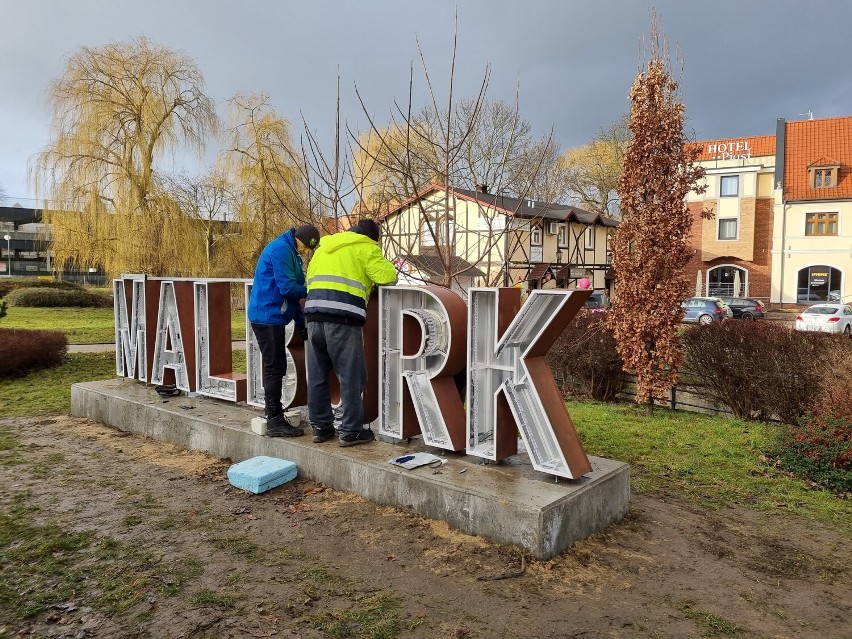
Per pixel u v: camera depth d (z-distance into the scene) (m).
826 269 37.72
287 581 3.12
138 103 25.16
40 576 3.15
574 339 10.06
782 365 7.92
